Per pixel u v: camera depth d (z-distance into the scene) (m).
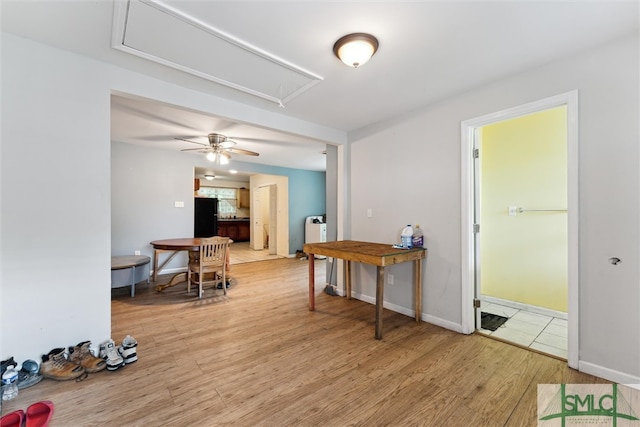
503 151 3.41
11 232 1.78
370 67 2.11
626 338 1.76
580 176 1.91
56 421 1.47
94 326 2.05
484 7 1.49
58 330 1.92
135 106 3.03
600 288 1.85
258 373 1.94
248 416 1.53
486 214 3.55
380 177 3.33
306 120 3.30
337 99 2.70
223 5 1.48
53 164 1.90
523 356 2.17
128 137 4.31
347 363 2.07
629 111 1.73
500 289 3.45
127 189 4.72
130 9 1.52
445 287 2.72
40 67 1.85
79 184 1.99
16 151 1.79
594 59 1.85
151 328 2.69
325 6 1.49
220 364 2.05
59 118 1.91
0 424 1.41
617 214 1.78
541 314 3.11
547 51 1.90
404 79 2.30
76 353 1.91
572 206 1.95
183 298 3.65
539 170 3.15
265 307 3.31
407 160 3.04
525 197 3.25
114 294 3.83
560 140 3.03
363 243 3.34
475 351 2.25
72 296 1.97
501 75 2.23
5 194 1.76
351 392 1.74
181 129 3.88
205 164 5.59
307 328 2.71
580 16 1.55
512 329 2.70
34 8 1.52
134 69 2.15
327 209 4.18
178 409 1.58
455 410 1.58
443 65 2.08
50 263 1.90
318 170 7.54
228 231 9.75
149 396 1.68
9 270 1.78
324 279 4.73
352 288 3.74
